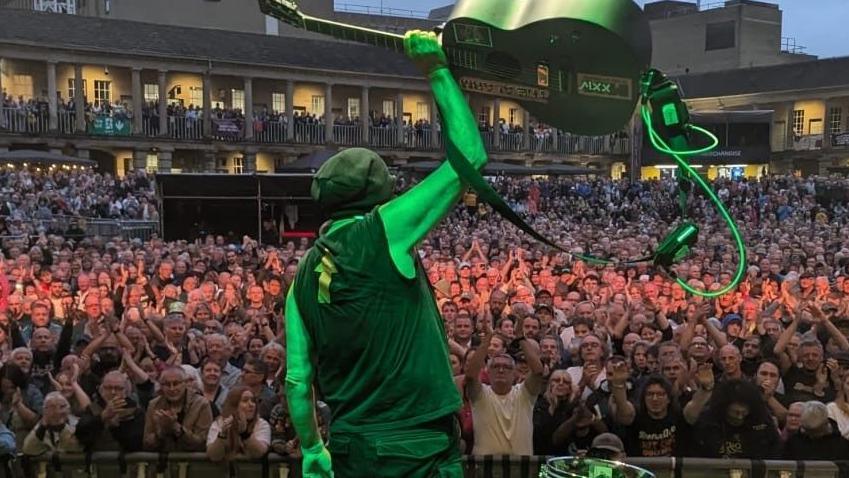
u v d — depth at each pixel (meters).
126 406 5.51
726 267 11.97
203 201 18.72
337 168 2.11
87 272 11.70
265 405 5.72
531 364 5.51
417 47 1.91
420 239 2.02
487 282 10.58
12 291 10.48
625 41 1.77
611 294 10.11
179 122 40.69
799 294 10.55
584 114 1.85
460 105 1.91
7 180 24.81
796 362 6.96
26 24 37.69
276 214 18.86
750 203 29.55
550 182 31.72
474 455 5.40
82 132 37.53
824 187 32.06
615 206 30.03
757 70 54.16
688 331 7.64
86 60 38.44
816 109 51.47
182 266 12.51
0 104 35.12
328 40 49.59
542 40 1.82
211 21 50.50
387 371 2.00
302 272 2.11
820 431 5.45
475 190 1.94
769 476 5.23
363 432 2.02
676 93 1.80
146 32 41.31
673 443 5.50
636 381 6.34
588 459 2.79
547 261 12.76
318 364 2.11
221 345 6.68
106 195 24.88
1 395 6.17
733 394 5.48
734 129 45.97
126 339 6.90
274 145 43.19
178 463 5.38
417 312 2.04
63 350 7.55
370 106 49.75
